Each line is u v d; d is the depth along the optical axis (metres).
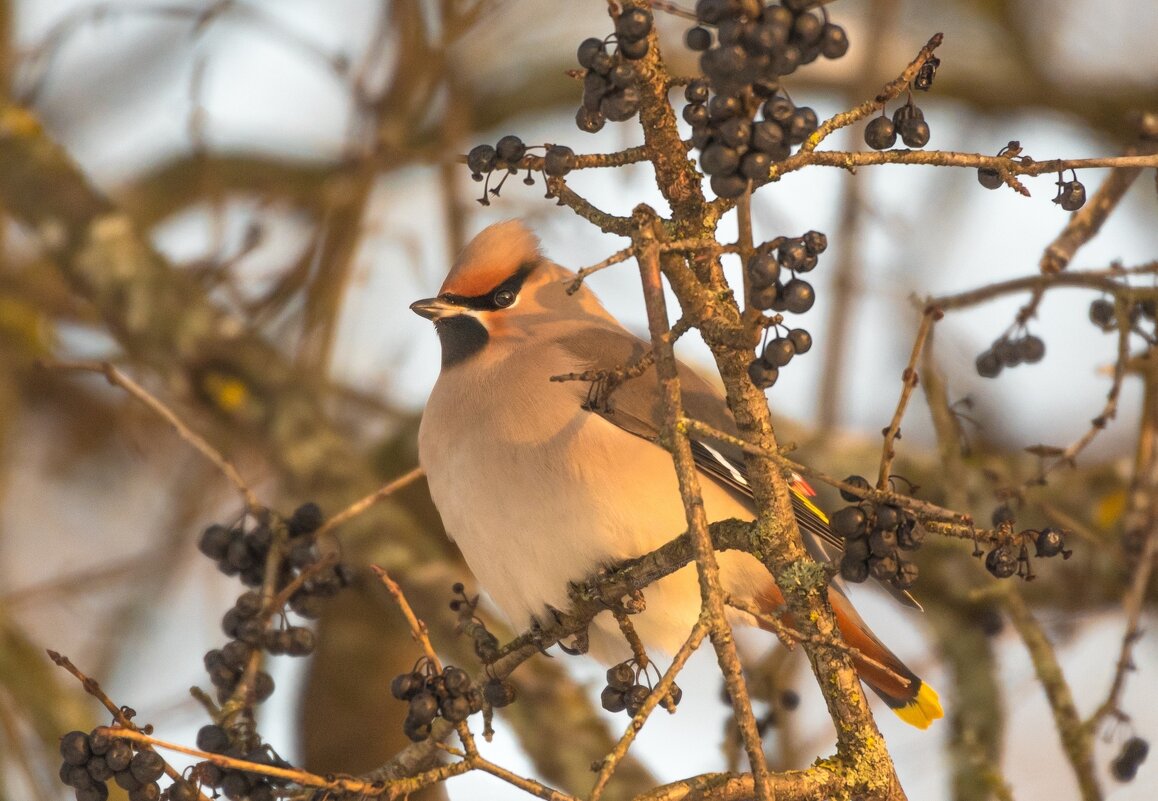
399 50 11.84
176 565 12.34
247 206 14.04
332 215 11.95
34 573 14.05
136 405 12.47
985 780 9.48
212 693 10.66
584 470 8.18
